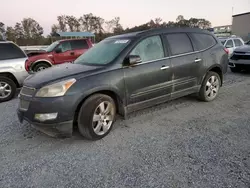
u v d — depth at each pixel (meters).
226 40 12.08
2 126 4.05
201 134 3.42
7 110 5.10
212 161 2.67
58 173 2.58
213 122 3.88
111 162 2.76
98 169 2.62
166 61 4.05
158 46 4.04
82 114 3.21
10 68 6.07
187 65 4.37
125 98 3.62
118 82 3.48
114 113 3.60
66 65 3.99
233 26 48.00
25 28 57.41
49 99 2.98
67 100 3.02
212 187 2.22
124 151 3.01
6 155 3.02
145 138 3.38
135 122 4.02
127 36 4.06
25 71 6.36
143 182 2.35
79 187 2.32
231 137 3.27
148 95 3.91
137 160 2.77
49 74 3.42
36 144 3.32
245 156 2.75
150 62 3.86
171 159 2.75
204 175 2.41
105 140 3.37
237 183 2.26
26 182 2.44
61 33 33.19
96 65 3.63
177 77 4.26
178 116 4.24
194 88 4.66
